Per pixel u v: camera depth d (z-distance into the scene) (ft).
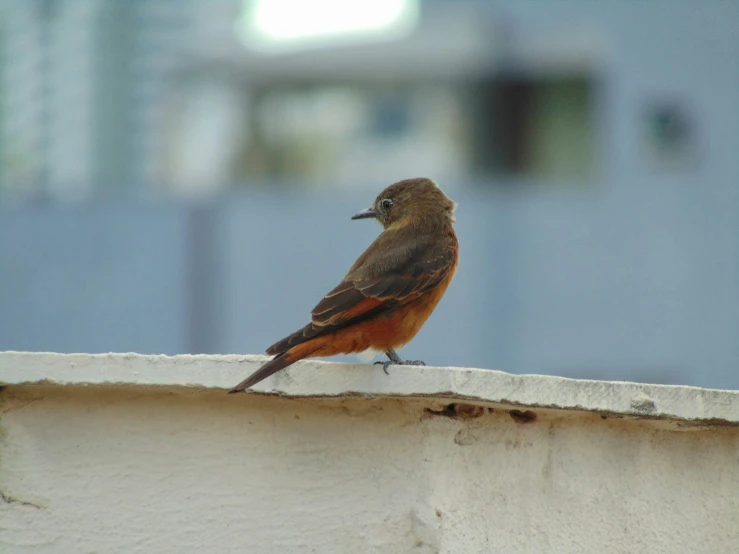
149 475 16.03
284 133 66.23
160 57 62.08
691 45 58.03
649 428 17.53
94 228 54.70
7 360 15.52
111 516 15.97
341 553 15.83
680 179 57.00
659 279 56.34
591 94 61.31
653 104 58.29
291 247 55.93
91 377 15.49
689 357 55.98
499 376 15.67
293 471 16.05
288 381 15.71
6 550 15.92
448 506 15.97
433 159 65.41
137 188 59.98
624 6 59.52
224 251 55.88
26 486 16.02
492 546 16.24
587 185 57.93
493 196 56.70
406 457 15.96
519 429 16.69
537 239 56.44
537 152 62.13
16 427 16.08
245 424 16.12
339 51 65.92
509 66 62.54
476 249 56.39
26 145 58.80
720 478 17.92
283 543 15.88
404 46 64.95
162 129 61.82
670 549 17.48
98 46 60.23
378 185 64.80
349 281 20.99
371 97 66.39
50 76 59.31
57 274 54.54
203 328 54.80
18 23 59.06
